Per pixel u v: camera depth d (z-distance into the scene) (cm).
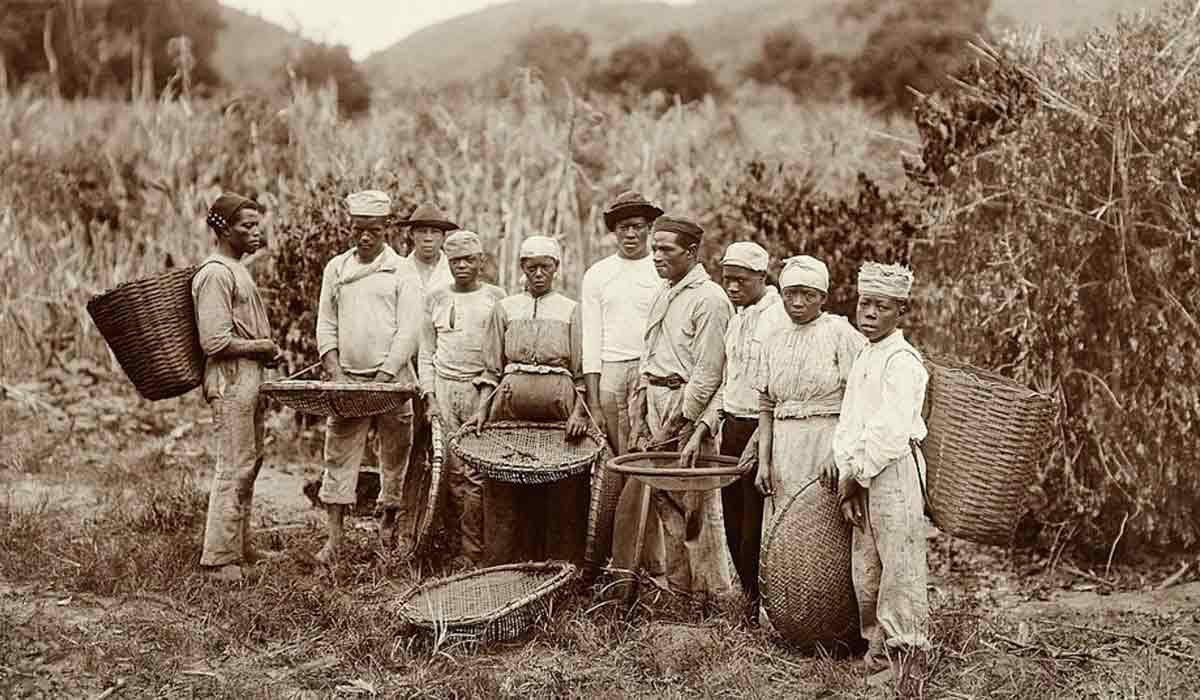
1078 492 712
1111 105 695
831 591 537
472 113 1309
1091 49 734
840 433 520
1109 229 704
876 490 512
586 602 603
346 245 932
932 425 530
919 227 816
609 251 1138
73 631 561
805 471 552
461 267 696
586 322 649
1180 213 690
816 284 541
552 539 647
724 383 602
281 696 504
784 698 508
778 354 556
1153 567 710
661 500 595
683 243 598
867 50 2877
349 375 698
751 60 4816
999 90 803
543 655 552
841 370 545
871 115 2016
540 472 598
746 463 568
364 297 692
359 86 2842
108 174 1418
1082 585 687
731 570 688
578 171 1155
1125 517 709
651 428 618
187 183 1322
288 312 944
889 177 1100
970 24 2805
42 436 952
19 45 2612
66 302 1170
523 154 1134
